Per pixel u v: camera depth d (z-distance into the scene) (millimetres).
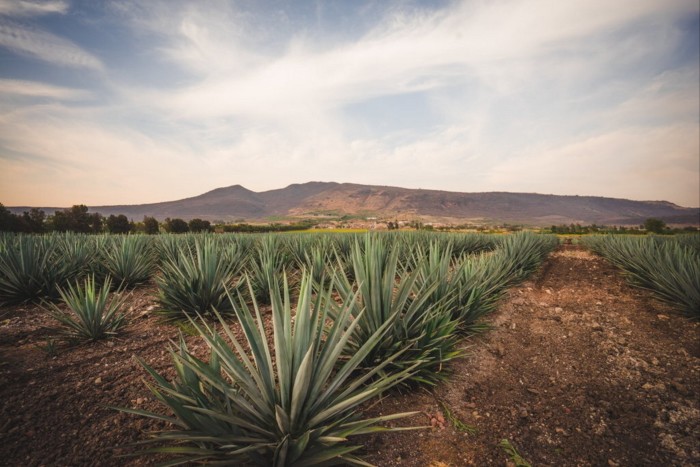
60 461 2434
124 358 4090
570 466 2678
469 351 4656
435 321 3871
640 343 5141
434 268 5070
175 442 2654
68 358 4023
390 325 3512
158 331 5059
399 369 3494
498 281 7195
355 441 2787
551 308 6984
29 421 2814
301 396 2262
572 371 4250
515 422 3191
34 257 6562
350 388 2615
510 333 5453
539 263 12016
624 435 3061
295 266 9914
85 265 7785
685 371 4246
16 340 4535
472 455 2732
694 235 16109
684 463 2730
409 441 2850
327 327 4156
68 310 5934
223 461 2139
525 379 4039
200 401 2447
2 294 6105
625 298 7836
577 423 3219
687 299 6227
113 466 2418
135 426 2826
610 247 13367
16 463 2393
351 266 7914
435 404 3387
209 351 4344
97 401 3148
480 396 3605
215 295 5617
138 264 8008
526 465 2641
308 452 2297
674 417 3322
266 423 2424
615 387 3879
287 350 2428
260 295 6605
